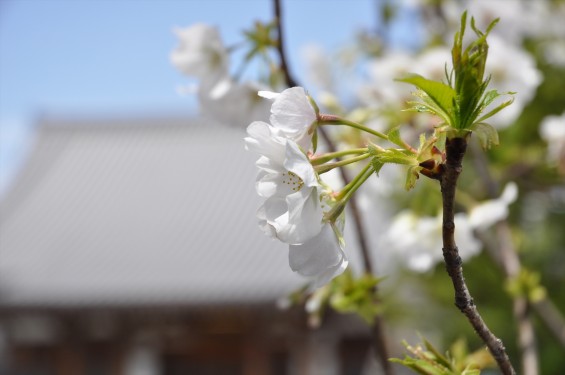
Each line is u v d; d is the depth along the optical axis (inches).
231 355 866.8
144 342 871.1
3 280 897.5
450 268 48.0
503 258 120.3
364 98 124.1
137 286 891.4
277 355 892.6
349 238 503.8
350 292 87.5
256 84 88.0
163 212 1094.4
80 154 1239.5
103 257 986.7
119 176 1183.6
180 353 879.7
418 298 532.1
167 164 1196.5
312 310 90.3
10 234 1063.0
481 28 153.6
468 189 148.4
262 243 968.3
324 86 156.5
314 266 50.1
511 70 113.9
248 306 826.8
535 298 106.1
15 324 876.0
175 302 842.8
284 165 48.5
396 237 118.9
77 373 874.1
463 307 48.2
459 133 46.1
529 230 442.3
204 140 1227.9
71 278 932.0
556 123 136.8
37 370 884.0
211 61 89.0
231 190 1130.7
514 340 430.3
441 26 163.6
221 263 930.1
